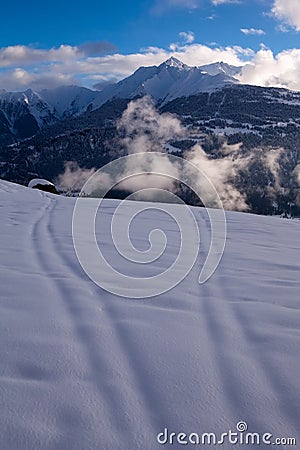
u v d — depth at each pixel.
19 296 2.46
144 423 1.35
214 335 2.05
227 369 1.71
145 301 2.53
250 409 1.45
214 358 1.81
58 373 1.61
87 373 1.62
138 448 1.23
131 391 1.52
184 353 1.84
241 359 1.80
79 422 1.33
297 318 2.32
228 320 2.26
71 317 2.18
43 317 2.15
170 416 1.39
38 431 1.27
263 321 2.26
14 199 9.37
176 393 1.52
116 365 1.70
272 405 1.48
